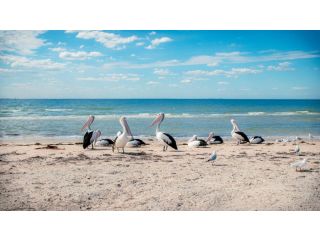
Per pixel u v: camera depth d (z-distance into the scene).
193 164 10.88
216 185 8.42
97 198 7.51
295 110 46.94
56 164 10.62
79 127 24.19
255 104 63.22
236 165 10.77
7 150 13.60
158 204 7.20
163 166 10.51
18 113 35.88
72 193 7.75
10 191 7.83
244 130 23.97
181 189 8.09
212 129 24.14
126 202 7.29
